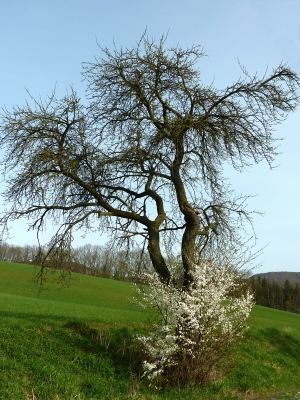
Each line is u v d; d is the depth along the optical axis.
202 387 10.17
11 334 10.57
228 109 11.03
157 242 11.00
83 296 40.81
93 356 10.42
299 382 13.84
